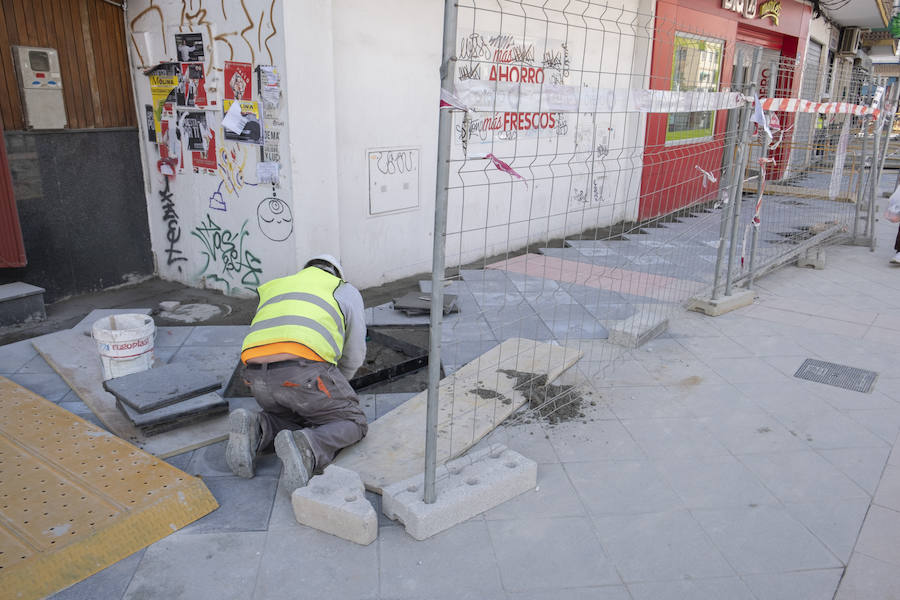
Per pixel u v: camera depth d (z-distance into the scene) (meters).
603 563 2.71
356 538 2.77
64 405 3.90
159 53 5.93
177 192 6.28
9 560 2.49
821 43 15.29
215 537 2.80
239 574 2.59
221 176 5.84
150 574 2.57
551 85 3.13
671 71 9.70
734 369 4.68
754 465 3.47
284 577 2.58
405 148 6.49
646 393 4.27
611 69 8.85
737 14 10.66
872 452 3.61
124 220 6.39
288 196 5.40
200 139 5.88
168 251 6.61
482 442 3.60
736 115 5.57
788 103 5.63
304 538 2.81
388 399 4.12
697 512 3.06
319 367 3.15
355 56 5.76
